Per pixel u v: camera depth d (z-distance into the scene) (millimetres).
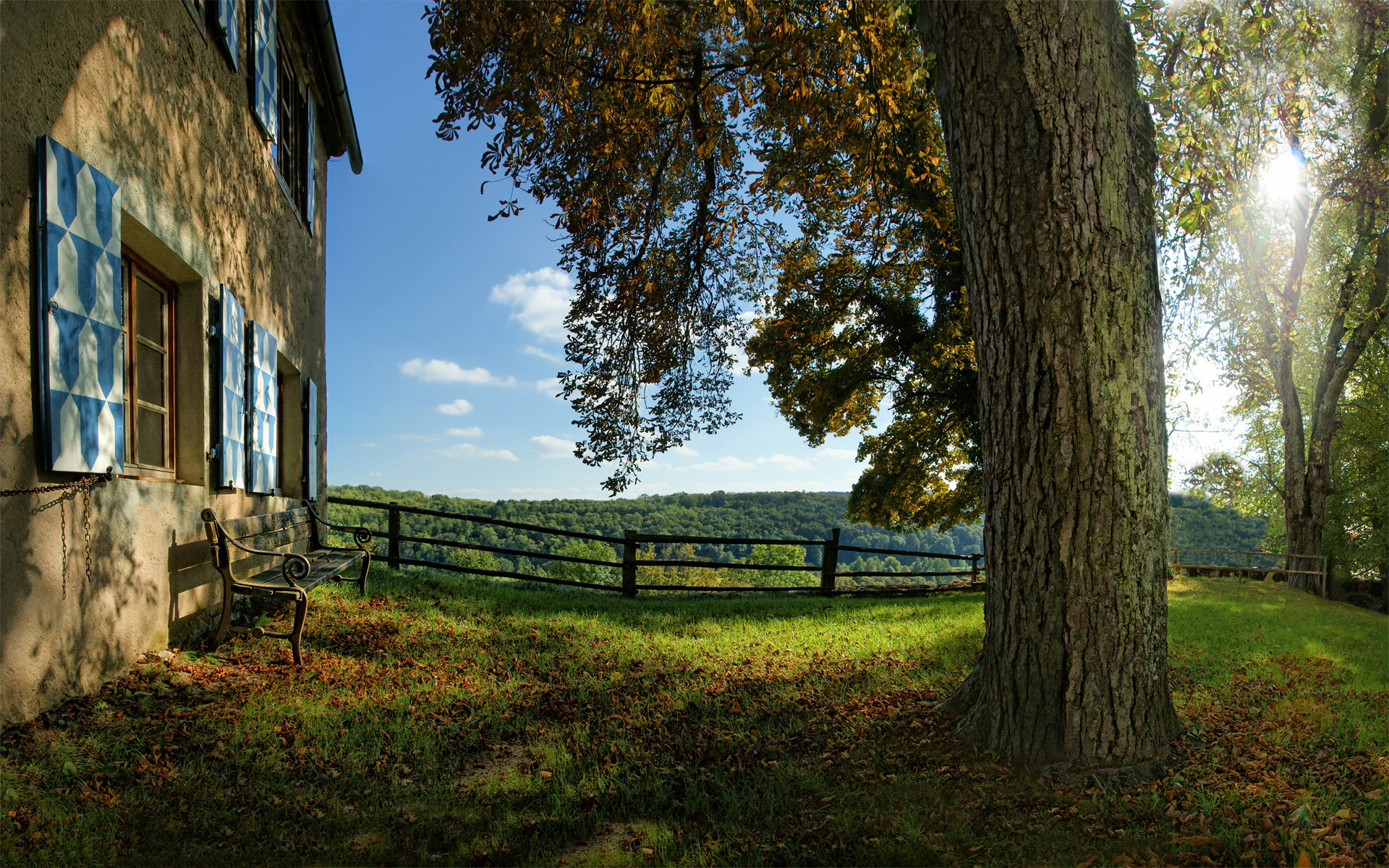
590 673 5816
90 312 3881
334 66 9594
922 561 48094
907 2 7836
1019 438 3998
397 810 3334
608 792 3629
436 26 6898
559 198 9336
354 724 4195
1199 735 4203
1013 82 3881
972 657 6484
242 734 3830
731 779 3859
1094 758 3799
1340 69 13273
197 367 5562
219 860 2785
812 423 18766
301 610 5125
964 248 4301
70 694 3750
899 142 12312
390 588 8562
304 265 9453
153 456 5215
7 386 3320
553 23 7098
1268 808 3332
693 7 7738
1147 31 6078
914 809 3418
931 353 15461
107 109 4215
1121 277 3844
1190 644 7527
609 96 8281
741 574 30297
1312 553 18625
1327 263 18609
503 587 10445
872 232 13133
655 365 10820
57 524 3676
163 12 4973
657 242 10312
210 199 5801
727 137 8781
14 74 3402
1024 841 3150
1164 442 4051
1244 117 6672
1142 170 3990
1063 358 3844
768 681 5684
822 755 4121
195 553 5371
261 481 7051
